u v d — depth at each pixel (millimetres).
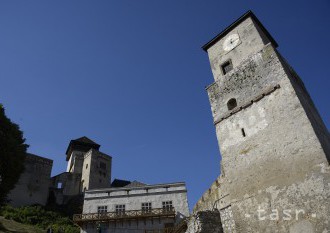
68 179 80062
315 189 16516
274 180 18484
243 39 26297
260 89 22078
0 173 29844
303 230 16141
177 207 37906
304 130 18422
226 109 23672
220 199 21984
